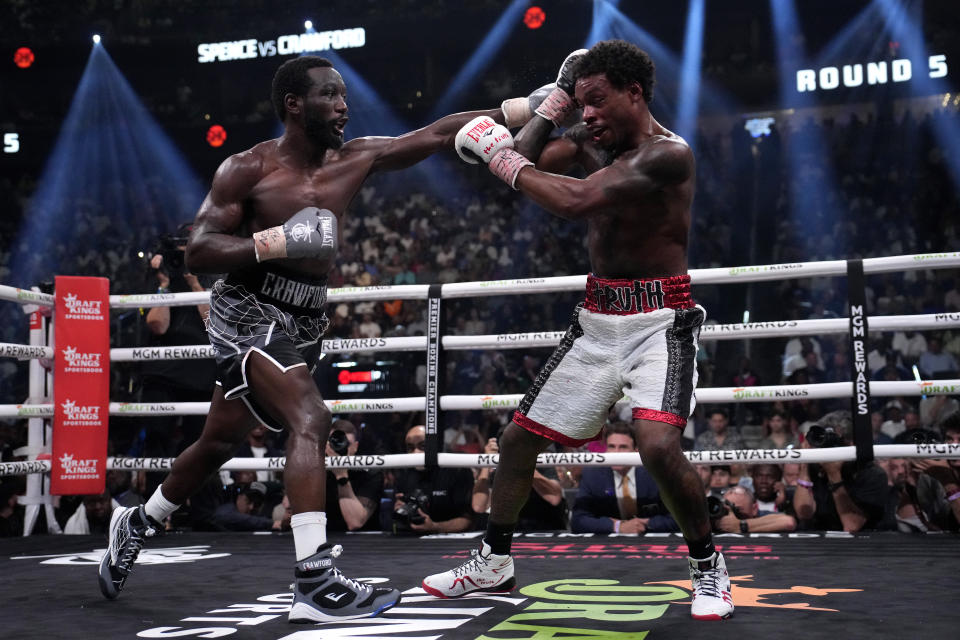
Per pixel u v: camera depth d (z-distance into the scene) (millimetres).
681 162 2293
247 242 2395
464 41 16594
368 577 3002
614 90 2334
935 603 2369
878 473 4223
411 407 4426
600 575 2955
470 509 4562
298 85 2549
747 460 4039
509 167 2412
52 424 4617
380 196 16953
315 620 2219
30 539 4469
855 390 3961
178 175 17500
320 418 2400
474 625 2158
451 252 14836
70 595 2750
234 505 4930
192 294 4734
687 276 2438
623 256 2408
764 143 15797
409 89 17422
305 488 2293
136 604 2568
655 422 2281
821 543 3688
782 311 12781
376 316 12031
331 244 2432
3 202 17219
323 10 17172
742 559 3242
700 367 9961
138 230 17016
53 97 17984
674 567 3117
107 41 17062
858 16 15164
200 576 3092
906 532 4176
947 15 14633
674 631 2072
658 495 4355
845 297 12227
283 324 2566
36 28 17297
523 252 14656
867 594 2520
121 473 5691
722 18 15812
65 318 4625
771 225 14891
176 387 5098
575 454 4145
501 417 7750
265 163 2584
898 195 14594
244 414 2660
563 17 16016
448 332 12297
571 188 2303
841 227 14297
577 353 2482
